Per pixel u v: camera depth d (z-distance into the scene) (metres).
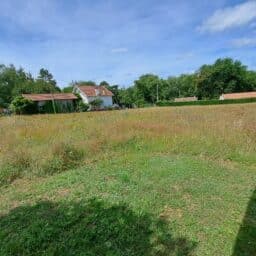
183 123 10.09
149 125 9.78
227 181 4.88
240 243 3.02
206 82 66.00
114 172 5.45
